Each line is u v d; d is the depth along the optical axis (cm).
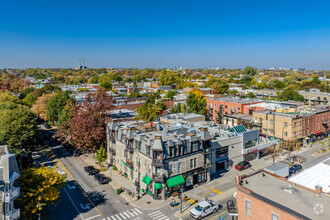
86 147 6538
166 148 4331
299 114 7538
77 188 4831
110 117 7638
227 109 10038
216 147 5512
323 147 7412
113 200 4369
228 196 4453
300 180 3419
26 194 3459
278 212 2494
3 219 3039
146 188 4634
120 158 5553
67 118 7925
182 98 12788
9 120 5888
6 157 3203
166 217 3828
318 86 16800
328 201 2681
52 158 6625
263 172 3478
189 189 4744
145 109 8388
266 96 14662
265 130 7644
